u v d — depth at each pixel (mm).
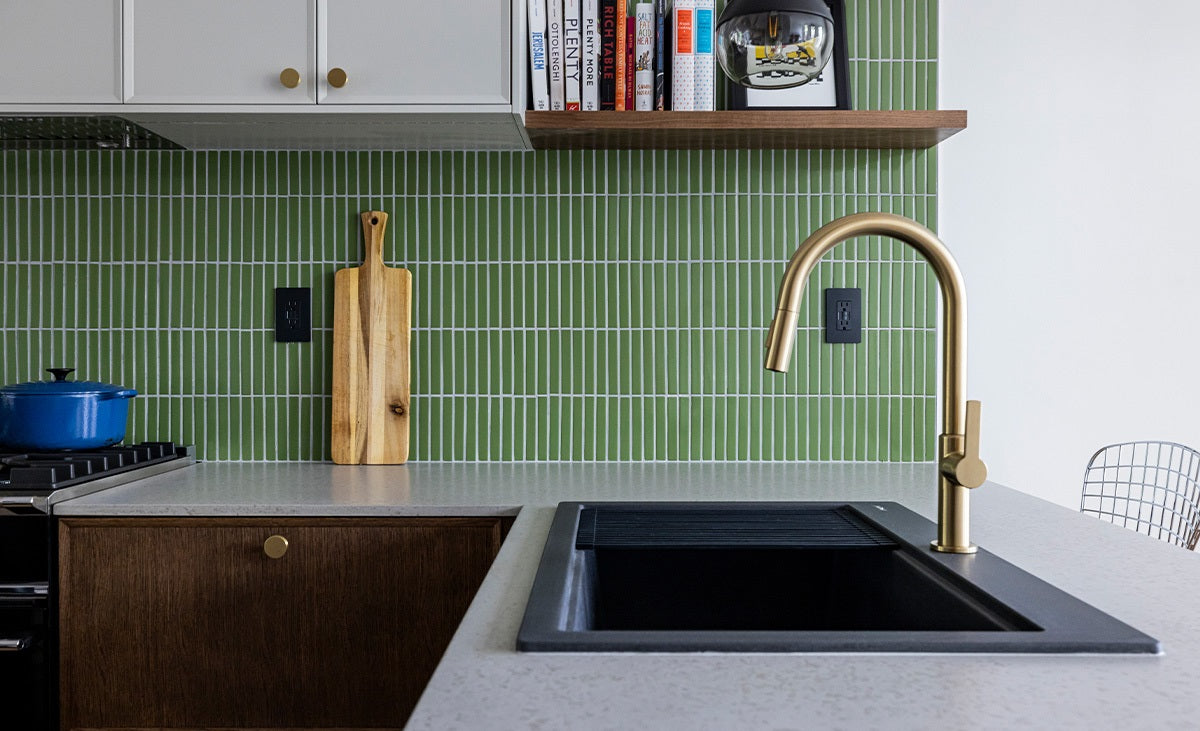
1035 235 2439
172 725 1479
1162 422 2469
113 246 1977
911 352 1972
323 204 1974
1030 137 2436
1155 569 1022
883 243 1966
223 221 1977
